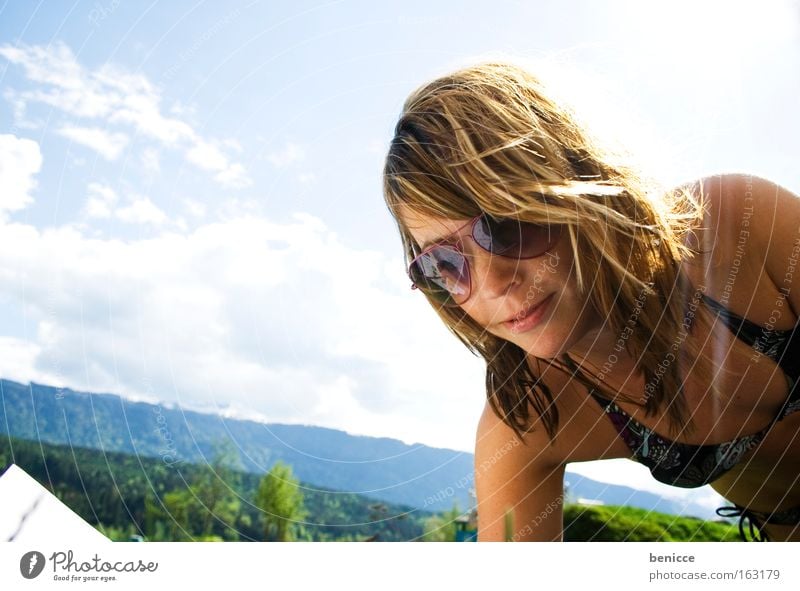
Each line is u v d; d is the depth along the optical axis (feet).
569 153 2.67
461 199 2.56
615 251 2.70
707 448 3.11
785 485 3.30
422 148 2.56
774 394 2.99
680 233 2.90
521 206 2.55
